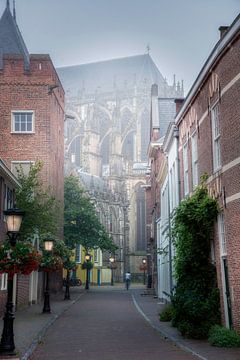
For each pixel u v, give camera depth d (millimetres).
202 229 16938
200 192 17516
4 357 11820
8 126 35906
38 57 36719
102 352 12969
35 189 31219
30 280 31828
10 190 27344
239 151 14156
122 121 95062
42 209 28344
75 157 94688
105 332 17500
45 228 29000
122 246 85875
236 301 14141
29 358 12055
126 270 85562
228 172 14984
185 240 17031
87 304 33000
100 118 96375
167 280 31719
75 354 12672
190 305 15570
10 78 36438
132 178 90250
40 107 36250
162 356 12219
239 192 14031
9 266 13008
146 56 105812
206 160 17781
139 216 89875
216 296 15953
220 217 16047
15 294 26875
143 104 93938
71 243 57844
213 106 16828
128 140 94250
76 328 18844
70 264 37844
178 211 17297
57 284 40625
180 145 23906
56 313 25234
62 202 43531
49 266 25703
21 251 13312
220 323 15656
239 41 14305
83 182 80188
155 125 37938
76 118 96188
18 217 13516
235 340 13555
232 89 14773
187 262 16797
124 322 21078
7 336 12539
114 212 85562
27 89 36375
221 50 15445
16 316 23562
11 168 35500
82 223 58688
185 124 22375
